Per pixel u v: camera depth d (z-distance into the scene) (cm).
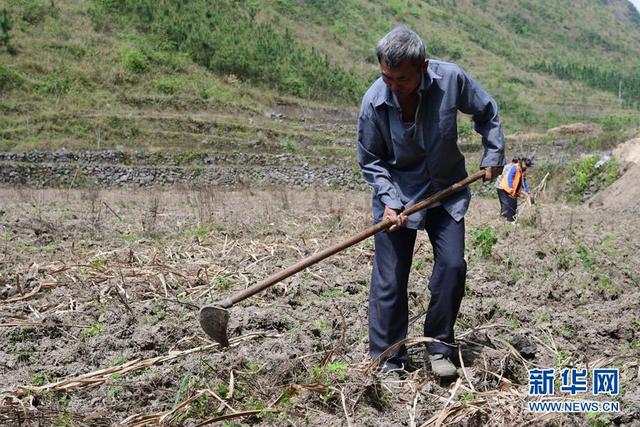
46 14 3697
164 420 413
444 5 8925
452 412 416
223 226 1026
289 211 1270
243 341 530
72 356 508
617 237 971
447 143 458
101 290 657
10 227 993
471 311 603
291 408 426
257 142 3158
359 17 6562
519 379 486
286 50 4541
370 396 436
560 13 10738
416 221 467
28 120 2872
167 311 602
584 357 500
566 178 2331
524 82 7038
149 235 970
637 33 11844
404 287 481
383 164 477
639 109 6875
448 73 452
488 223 1050
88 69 3375
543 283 708
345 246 457
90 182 2511
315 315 595
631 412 423
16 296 658
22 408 421
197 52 3912
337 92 4253
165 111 3319
